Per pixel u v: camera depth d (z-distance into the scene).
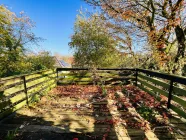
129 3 6.71
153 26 6.19
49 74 6.20
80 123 3.19
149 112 3.54
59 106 4.25
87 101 4.71
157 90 4.55
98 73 7.26
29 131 2.84
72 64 11.35
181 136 2.65
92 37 10.13
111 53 10.12
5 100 3.46
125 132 2.81
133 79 7.20
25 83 4.26
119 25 8.59
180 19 5.75
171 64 6.07
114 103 4.46
